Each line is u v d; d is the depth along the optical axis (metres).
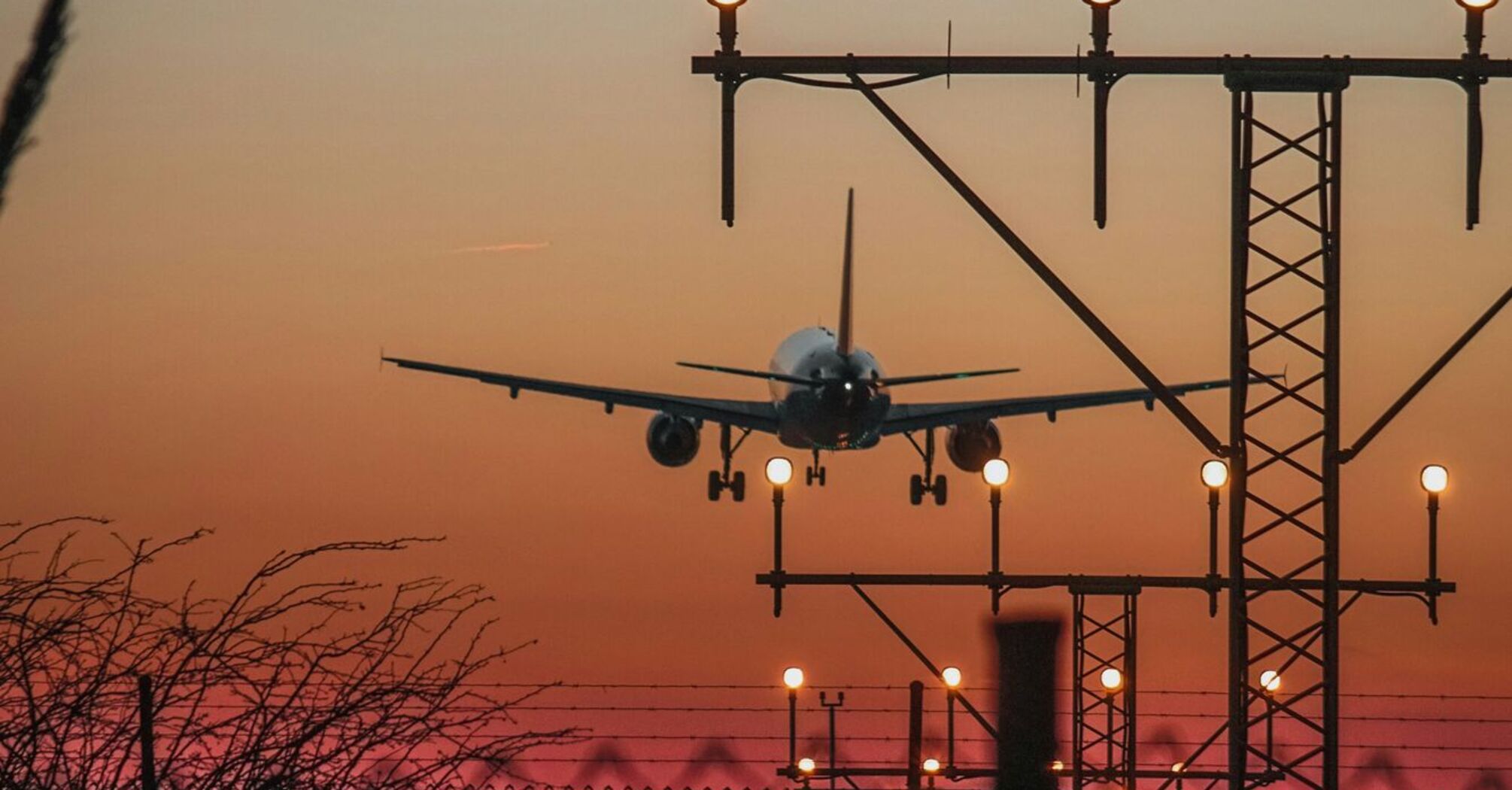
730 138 74.56
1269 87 75.75
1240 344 76.38
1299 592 78.50
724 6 74.44
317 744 39.03
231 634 39.41
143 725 37.44
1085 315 74.62
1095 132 75.25
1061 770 26.59
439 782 40.16
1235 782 75.44
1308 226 76.31
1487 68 75.94
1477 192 77.12
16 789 38.06
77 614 38.94
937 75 74.69
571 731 41.41
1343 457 75.31
